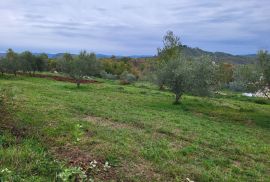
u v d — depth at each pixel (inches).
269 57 1326.3
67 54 2508.6
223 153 676.7
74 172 358.6
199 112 1423.5
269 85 1332.4
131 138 690.2
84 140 593.0
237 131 1013.8
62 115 888.3
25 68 3316.9
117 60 6072.8
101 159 491.5
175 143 703.7
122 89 2304.4
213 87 1664.6
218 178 490.3
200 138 794.2
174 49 2674.7
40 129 639.8
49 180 374.9
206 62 1612.9
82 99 1441.9
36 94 1469.0
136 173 456.4
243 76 1364.4
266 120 1346.0
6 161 410.3
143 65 5226.4
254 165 606.2
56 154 481.7
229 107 1717.5
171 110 1369.3
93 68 2340.1
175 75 1582.2
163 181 442.0
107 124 841.5
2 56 3179.1
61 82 2696.9
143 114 1119.0
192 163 555.2
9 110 829.8
